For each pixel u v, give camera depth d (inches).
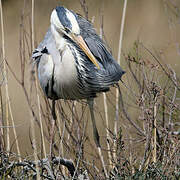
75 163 323.6
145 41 613.6
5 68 340.5
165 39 647.8
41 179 295.0
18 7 754.8
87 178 303.7
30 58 339.6
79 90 340.2
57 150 338.6
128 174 289.3
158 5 756.6
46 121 358.6
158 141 336.5
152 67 327.9
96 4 616.1
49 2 539.2
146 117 314.8
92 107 352.8
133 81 362.9
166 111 361.1
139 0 772.6
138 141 331.0
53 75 331.3
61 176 303.3
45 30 553.6
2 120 327.6
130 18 750.5
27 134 398.0
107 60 340.5
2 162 291.9
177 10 466.6
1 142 317.7
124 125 355.9
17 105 461.1
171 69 352.5
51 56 328.5
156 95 308.8
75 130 346.6
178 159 294.4
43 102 409.1
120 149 301.6
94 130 345.1
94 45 332.8
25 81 462.9
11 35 709.9
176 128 388.8
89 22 344.5
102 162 327.6
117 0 780.6
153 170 281.3
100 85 342.3
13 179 287.6
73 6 539.8
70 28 316.5
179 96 380.2
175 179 274.4
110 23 747.4
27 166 293.0
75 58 327.0
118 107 369.4
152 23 722.8
